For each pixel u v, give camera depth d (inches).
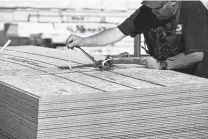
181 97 80.8
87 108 71.2
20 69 111.0
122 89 75.8
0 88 86.8
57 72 105.0
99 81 89.3
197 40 107.5
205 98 83.6
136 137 76.3
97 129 72.3
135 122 76.0
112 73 103.7
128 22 120.1
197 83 83.0
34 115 68.7
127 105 75.1
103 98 72.7
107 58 114.1
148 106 77.3
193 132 82.7
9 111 81.1
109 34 121.4
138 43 188.7
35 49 184.4
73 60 137.3
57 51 175.6
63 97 68.9
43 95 68.3
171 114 79.9
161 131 78.9
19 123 75.8
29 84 83.4
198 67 116.7
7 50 177.3
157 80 89.8
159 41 115.2
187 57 111.0
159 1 103.3
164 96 78.8
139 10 119.6
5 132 83.7
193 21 109.0
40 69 111.4
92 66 118.3
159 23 114.6
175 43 113.1
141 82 87.2
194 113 82.5
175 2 106.1
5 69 110.3
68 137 69.7
